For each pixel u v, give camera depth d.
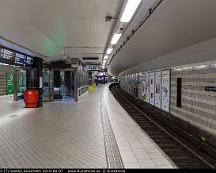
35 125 8.34
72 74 19.78
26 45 9.45
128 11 4.72
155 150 5.54
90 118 9.84
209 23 4.86
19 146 5.71
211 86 6.75
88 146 5.71
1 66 14.78
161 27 6.30
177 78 9.80
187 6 4.41
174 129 9.31
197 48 6.74
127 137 6.82
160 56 11.05
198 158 5.71
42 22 6.39
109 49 11.65
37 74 13.59
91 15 5.76
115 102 17.34
